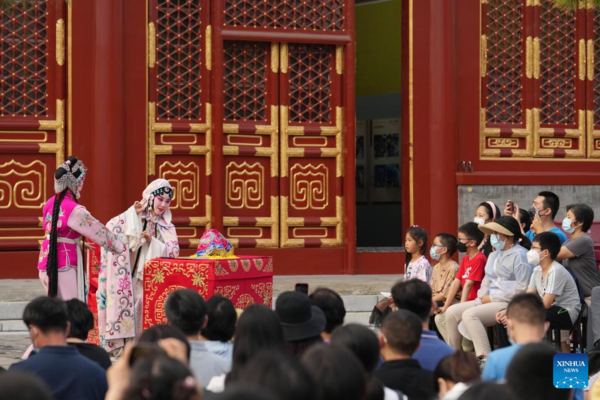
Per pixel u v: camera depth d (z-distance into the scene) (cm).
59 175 883
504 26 1611
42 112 1452
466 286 982
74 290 889
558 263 915
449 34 1559
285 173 1542
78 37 1441
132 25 1465
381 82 2112
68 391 483
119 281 974
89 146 1443
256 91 1545
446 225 1550
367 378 404
